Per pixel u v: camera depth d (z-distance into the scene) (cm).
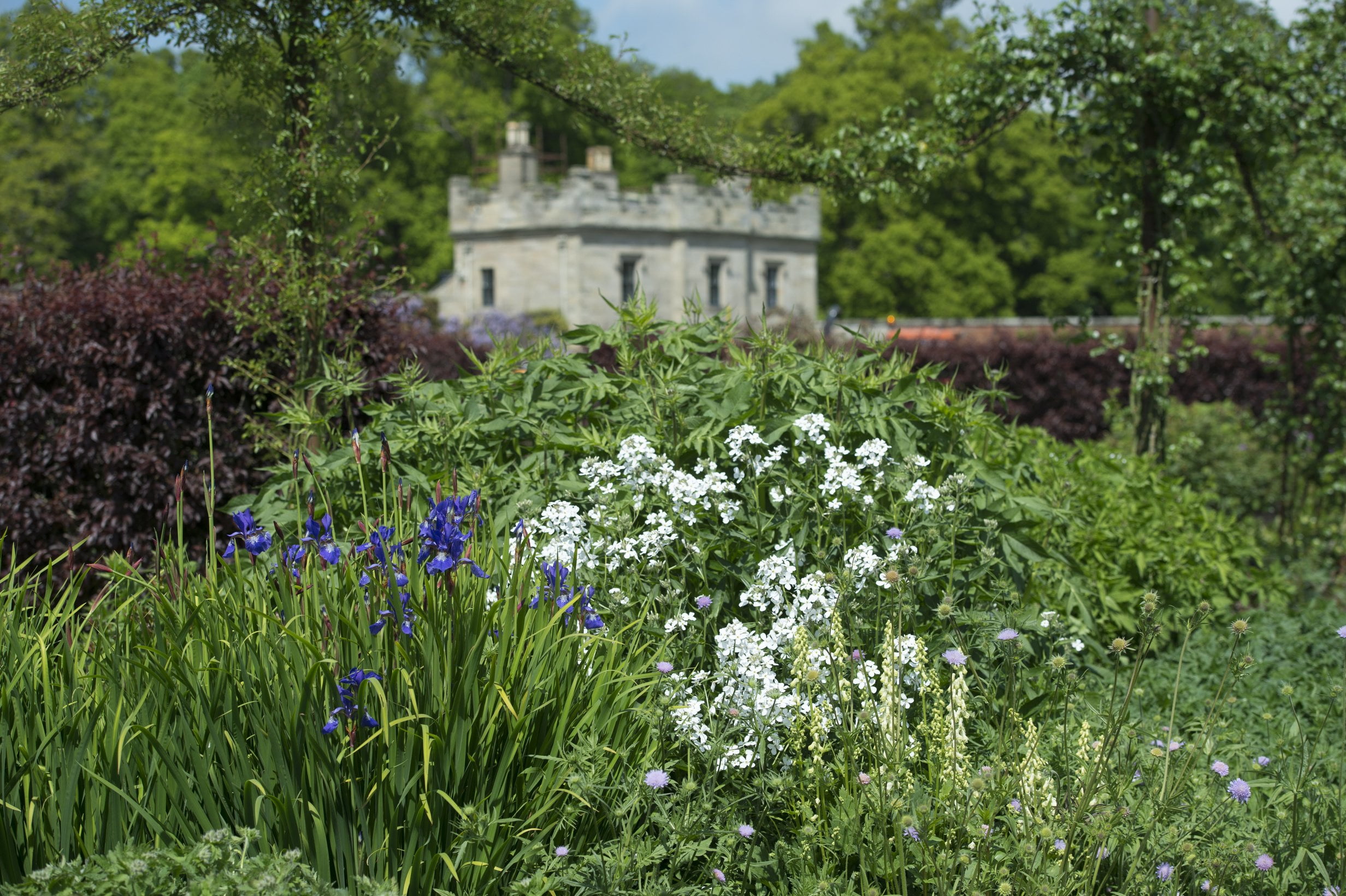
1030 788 294
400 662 279
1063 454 678
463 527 349
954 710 306
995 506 434
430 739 268
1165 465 813
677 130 717
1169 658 527
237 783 271
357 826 273
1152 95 775
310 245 608
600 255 4016
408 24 646
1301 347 873
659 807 296
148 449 580
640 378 450
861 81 4709
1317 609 638
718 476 382
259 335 584
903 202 797
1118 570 555
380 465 434
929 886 284
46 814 260
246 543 320
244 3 588
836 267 4872
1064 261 4828
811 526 392
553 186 4016
